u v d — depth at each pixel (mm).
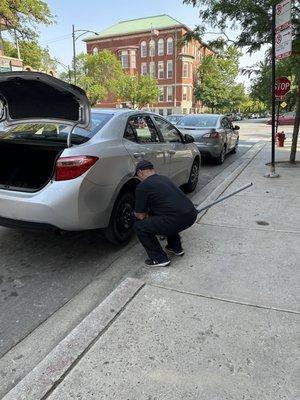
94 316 2971
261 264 3932
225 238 4668
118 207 4383
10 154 4676
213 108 68750
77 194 3701
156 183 3836
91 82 50438
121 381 2322
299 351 2596
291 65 9852
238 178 8367
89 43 73062
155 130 5551
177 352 2576
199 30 9875
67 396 2217
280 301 3225
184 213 3836
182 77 65500
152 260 3887
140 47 68375
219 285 3492
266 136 24266
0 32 28781
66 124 4012
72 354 2547
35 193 3736
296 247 4375
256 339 2717
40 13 28344
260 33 9266
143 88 55000
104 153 4008
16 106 4281
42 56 33250
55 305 3348
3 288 3646
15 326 3043
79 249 4566
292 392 2242
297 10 8883
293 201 6383
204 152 10391
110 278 3830
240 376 2363
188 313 3031
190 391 2246
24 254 4410
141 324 2881
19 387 2291
